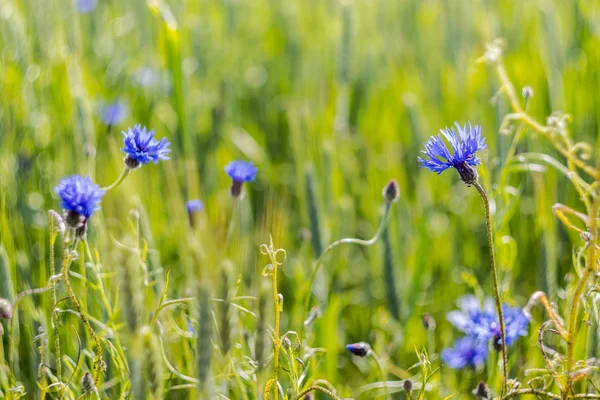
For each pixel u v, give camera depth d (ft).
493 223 4.75
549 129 4.73
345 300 5.21
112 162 5.48
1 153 5.16
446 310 5.19
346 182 5.73
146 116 5.90
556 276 4.99
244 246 4.76
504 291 4.76
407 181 5.75
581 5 5.56
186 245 4.76
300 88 6.29
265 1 7.45
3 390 4.42
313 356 4.59
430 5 6.64
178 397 4.59
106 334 4.47
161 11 5.25
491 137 5.66
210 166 5.67
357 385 4.99
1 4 5.53
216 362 4.37
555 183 5.13
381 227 4.73
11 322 4.50
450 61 6.15
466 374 4.73
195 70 6.00
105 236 4.62
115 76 6.05
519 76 5.70
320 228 4.97
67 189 4.33
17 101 5.34
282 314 4.94
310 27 7.02
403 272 5.23
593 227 4.21
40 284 4.72
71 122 5.36
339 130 5.75
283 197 5.58
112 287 4.66
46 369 4.40
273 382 4.33
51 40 5.72
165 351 4.59
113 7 6.60
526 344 4.80
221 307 4.09
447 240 5.46
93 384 4.29
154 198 5.32
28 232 5.05
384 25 6.60
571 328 4.28
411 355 4.95
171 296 4.75
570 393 4.37
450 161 4.31
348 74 5.77
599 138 5.10
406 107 5.71
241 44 6.89
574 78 5.40
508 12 6.31
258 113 6.44
